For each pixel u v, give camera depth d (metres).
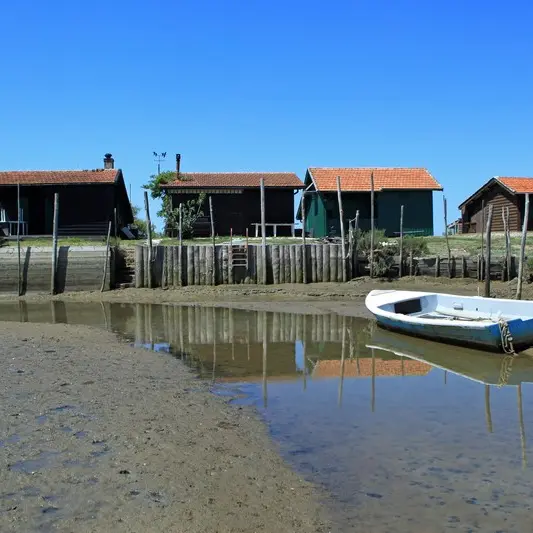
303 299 22.17
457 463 6.38
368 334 14.96
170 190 33.53
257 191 34.47
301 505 5.37
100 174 32.94
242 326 16.44
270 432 7.36
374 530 4.95
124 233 35.72
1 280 24.22
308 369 11.09
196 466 6.13
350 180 34.88
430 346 13.29
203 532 4.80
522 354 12.25
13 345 12.08
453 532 4.93
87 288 24.66
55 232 24.41
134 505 5.19
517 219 35.38
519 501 5.49
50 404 8.02
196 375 10.48
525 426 7.63
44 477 5.68
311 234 35.84
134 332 15.37
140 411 7.91
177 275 25.11
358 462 6.40
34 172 33.38
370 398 8.99
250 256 25.41
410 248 26.36
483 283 24.33
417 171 36.38
